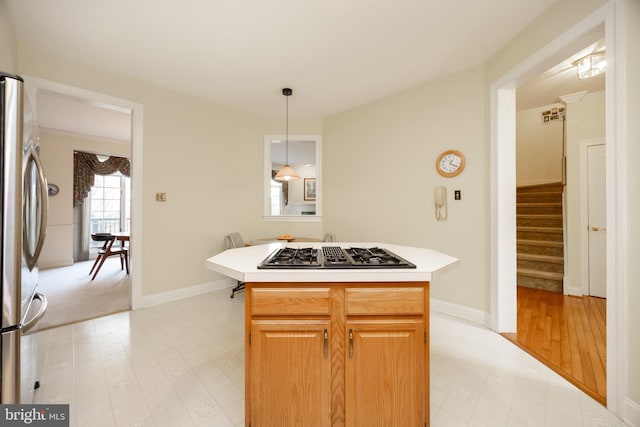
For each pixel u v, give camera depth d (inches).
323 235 152.9
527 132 181.9
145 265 110.9
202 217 128.3
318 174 154.0
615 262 53.7
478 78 97.0
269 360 44.9
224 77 107.0
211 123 131.0
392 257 54.4
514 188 89.3
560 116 170.7
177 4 68.4
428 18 73.7
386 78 107.5
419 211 113.3
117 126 186.4
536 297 126.7
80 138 205.9
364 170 133.7
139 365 70.3
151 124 111.7
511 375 66.8
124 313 104.4
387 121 124.3
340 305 45.1
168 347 79.6
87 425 50.6
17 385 42.1
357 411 45.2
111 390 60.4
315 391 45.0
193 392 60.1
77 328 91.5
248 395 45.1
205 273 129.5
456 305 102.6
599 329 92.2
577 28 62.1
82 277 163.5
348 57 93.0
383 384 45.2
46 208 49.6
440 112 106.5
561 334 88.5
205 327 92.8
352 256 56.2
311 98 127.2
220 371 68.1
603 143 125.0
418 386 45.5
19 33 79.4
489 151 92.9
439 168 106.0
